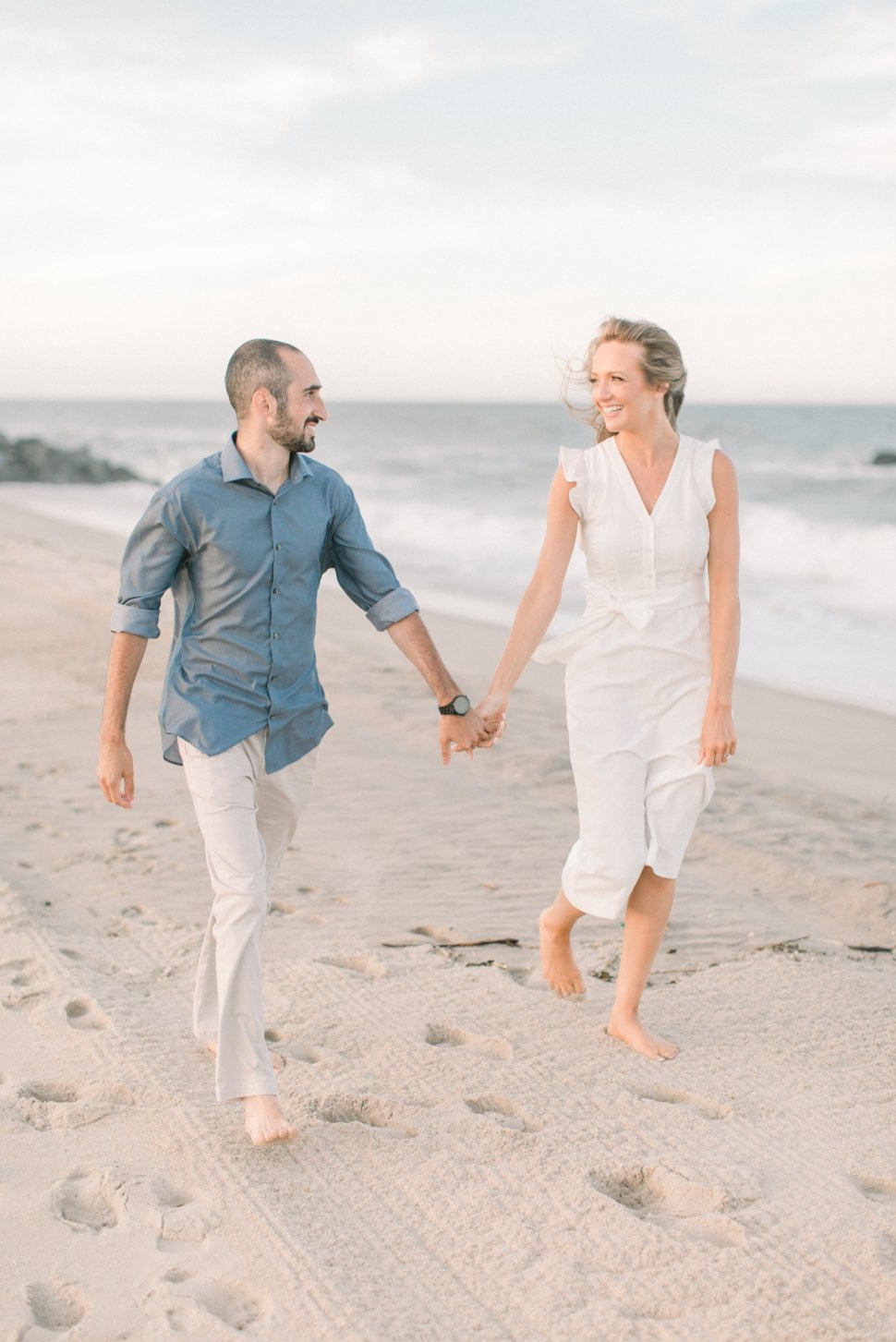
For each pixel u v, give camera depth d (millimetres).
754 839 5371
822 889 4809
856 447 48281
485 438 59031
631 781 3322
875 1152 2936
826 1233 2602
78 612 11750
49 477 41250
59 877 4965
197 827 5637
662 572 3346
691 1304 2404
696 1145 2975
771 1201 2736
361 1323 2346
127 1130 3049
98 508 30078
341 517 3211
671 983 3963
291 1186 2809
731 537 3322
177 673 3088
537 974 4074
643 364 3236
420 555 18672
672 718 3342
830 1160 2902
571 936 4418
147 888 4844
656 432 3328
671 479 3314
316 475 3156
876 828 5602
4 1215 2684
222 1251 2576
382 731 7488
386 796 6133
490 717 3344
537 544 19391
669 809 3324
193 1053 3455
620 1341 2303
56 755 6883
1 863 5121
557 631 11219
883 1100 3189
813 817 5750
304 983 3928
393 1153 2955
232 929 2939
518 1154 2945
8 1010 3732
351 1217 2695
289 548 3031
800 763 6906
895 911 4551
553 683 9148
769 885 4926
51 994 3818
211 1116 3100
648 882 3406
